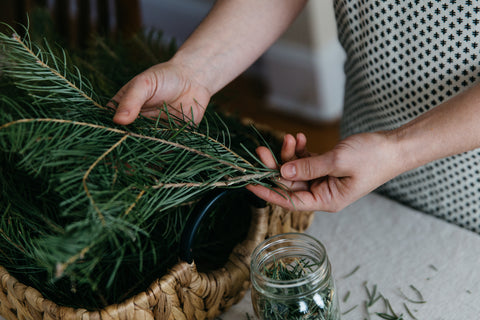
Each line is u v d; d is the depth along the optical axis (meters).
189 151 0.63
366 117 0.90
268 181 0.68
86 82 0.68
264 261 0.64
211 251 0.76
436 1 0.71
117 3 1.22
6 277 0.66
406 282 0.73
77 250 0.49
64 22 1.23
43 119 0.57
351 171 0.66
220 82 0.80
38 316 0.64
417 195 0.88
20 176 0.71
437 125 0.66
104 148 0.58
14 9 1.23
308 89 2.13
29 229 0.70
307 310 0.61
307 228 0.82
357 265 0.76
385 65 0.79
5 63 0.62
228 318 0.71
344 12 0.81
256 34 0.81
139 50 0.95
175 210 0.70
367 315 0.70
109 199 0.54
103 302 0.66
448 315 0.68
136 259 0.68
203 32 0.79
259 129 0.82
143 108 0.74
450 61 0.73
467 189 0.82
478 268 0.73
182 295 0.65
